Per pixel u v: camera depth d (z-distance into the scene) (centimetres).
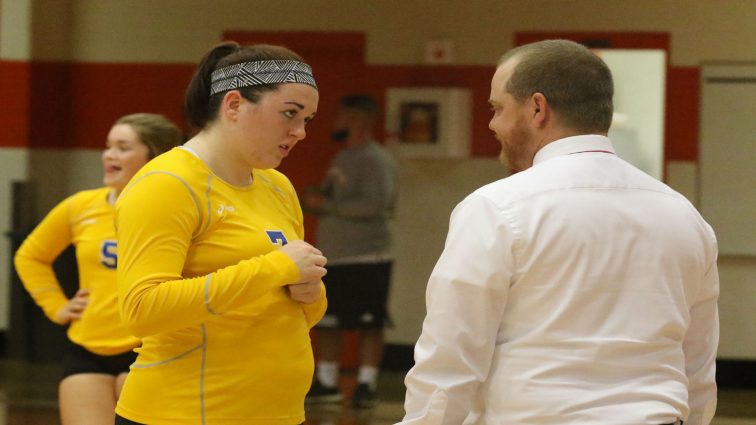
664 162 2491
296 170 2634
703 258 684
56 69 2694
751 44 2461
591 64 683
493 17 2564
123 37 2695
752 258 2477
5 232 2525
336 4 2617
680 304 663
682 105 2488
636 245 652
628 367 637
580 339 637
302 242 735
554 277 643
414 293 2608
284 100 727
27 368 2534
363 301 2222
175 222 702
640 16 2500
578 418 625
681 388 653
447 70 2588
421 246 2606
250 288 696
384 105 2606
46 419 2005
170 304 681
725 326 2492
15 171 2616
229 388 721
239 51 745
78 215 1162
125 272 700
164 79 2689
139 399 733
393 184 2275
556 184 658
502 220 647
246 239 735
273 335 738
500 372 653
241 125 732
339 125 2294
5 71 2606
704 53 2483
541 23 2544
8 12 2606
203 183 724
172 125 1148
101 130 2708
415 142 2588
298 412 766
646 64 2455
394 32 2602
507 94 691
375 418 2069
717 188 2483
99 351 1099
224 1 2656
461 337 645
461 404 646
